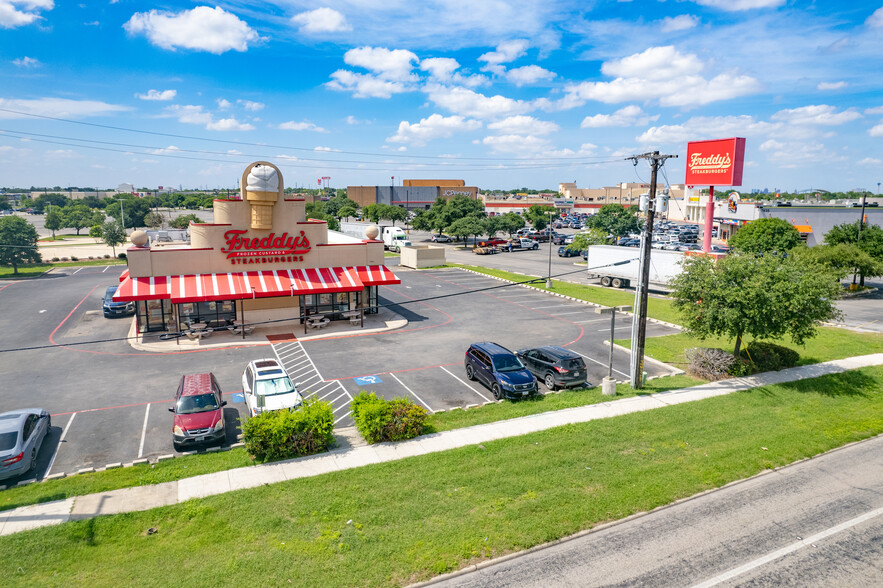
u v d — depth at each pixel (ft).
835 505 47.01
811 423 64.95
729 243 191.31
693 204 425.69
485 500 46.24
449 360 90.99
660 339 104.53
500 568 38.01
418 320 120.06
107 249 266.77
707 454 55.93
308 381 80.07
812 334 76.69
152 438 60.70
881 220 239.91
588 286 162.50
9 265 192.44
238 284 106.73
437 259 204.85
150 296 99.55
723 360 81.15
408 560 38.22
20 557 37.81
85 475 50.37
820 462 55.52
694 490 48.98
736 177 161.79
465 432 60.34
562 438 58.59
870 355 92.79
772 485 50.55
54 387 77.05
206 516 43.09
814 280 75.10
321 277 114.42
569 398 71.67
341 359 91.35
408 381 80.43
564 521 43.52
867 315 127.34
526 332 109.70
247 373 73.26
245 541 39.99
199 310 108.47
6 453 49.57
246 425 54.03
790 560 39.14
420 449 56.08
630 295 149.07
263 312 113.09
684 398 71.97
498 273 185.57
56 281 167.43
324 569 36.96
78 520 42.37
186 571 36.47
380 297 145.38
